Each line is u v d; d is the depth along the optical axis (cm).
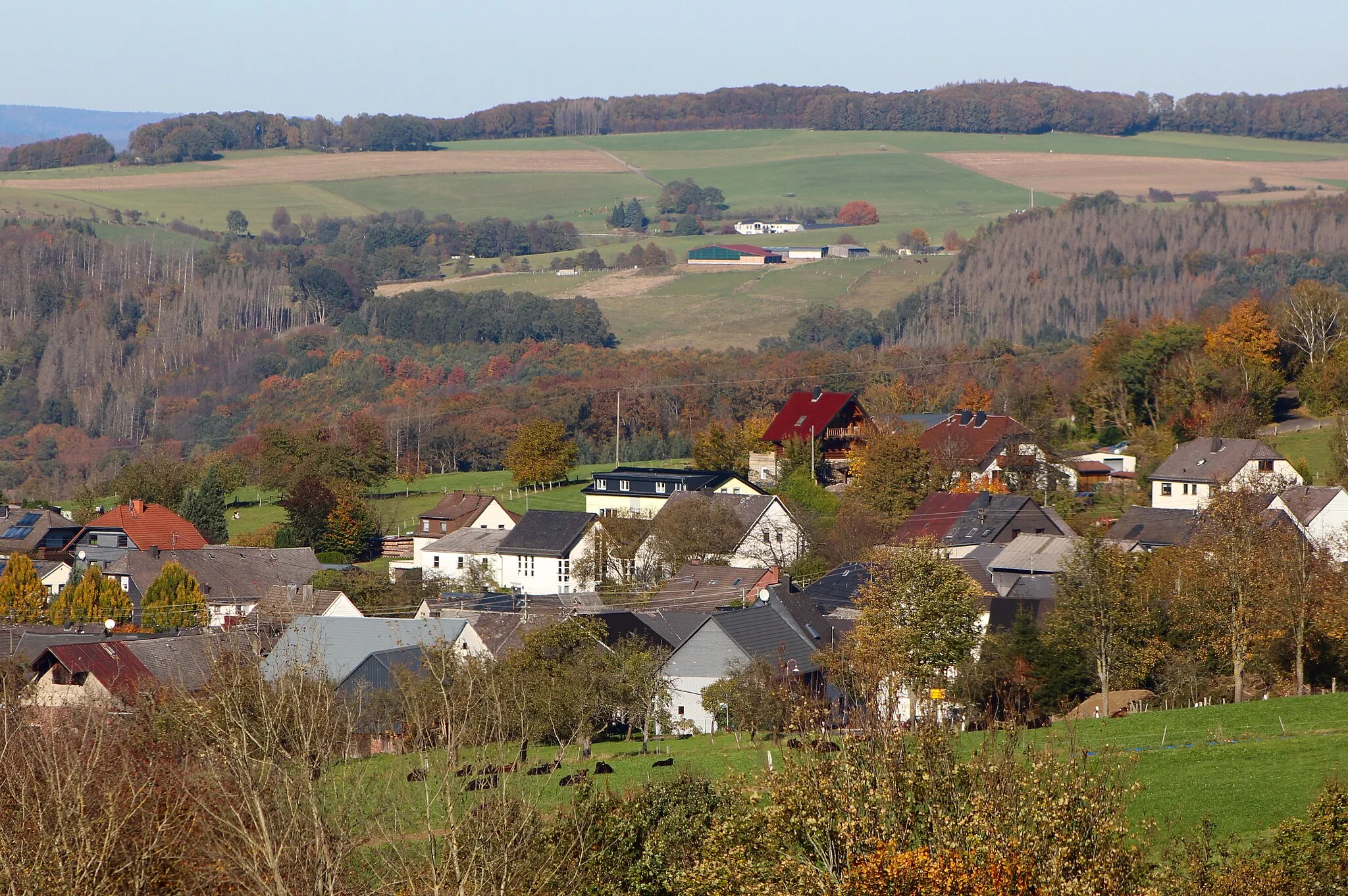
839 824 7606
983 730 14775
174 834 8962
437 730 9781
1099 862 7300
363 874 8544
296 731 8612
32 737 10375
